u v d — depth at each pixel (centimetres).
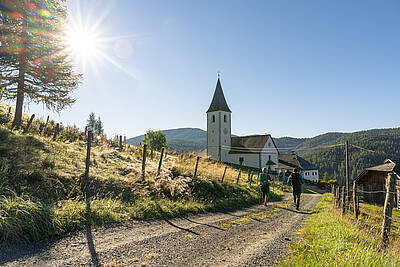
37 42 1535
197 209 905
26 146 936
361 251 409
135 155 1582
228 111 5769
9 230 443
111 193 820
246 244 516
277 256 446
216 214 888
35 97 1588
